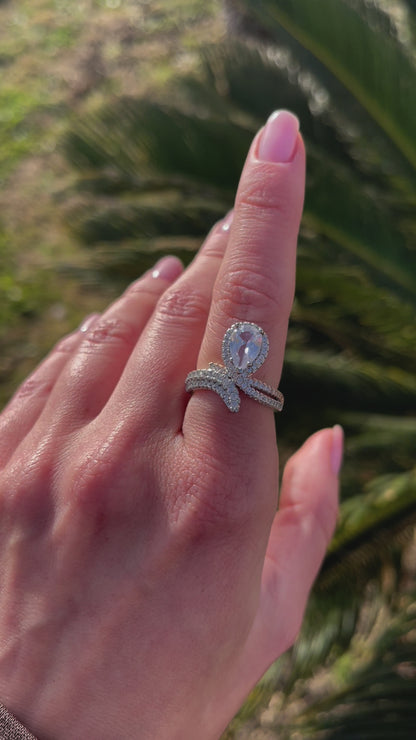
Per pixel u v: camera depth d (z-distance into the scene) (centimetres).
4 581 17
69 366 20
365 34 36
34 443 18
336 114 40
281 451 33
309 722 32
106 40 97
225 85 42
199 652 16
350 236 35
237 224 18
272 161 18
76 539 17
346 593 31
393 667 30
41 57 98
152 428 17
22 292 70
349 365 33
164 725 16
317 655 30
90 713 16
